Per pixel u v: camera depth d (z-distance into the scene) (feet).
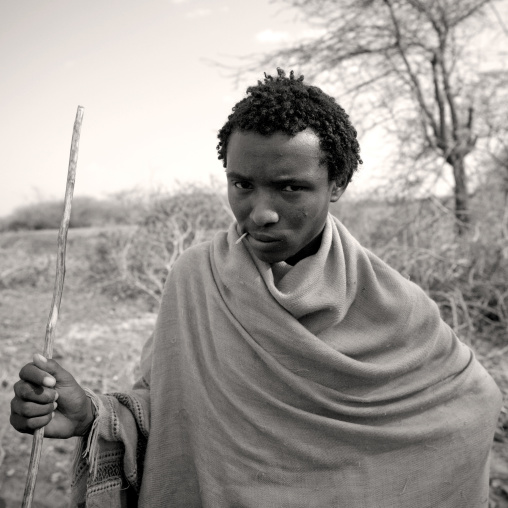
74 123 4.67
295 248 4.80
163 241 29.43
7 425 14.42
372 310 5.47
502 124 26.86
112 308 26.66
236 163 4.57
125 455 5.29
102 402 5.20
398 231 24.34
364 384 5.36
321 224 4.88
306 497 5.22
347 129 4.86
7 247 41.98
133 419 5.46
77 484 5.32
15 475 12.18
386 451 5.39
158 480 5.47
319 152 4.59
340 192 5.10
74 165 4.68
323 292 5.17
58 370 4.71
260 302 5.15
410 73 29.86
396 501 5.35
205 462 5.37
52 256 35.76
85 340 21.81
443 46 29.66
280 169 4.47
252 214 4.62
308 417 5.22
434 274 22.74
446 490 5.53
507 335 19.89
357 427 5.29
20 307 27.20
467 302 21.33
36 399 4.52
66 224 4.67
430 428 5.47
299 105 4.54
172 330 5.77
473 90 28.86
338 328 5.39
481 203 26.30
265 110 4.44
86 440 5.21
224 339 5.37
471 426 5.65
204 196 30.09
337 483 5.27
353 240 5.58
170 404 5.60
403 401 5.48
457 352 5.87
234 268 5.28
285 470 5.25
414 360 5.49
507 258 22.54
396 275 5.65
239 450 5.28
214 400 5.41
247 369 5.28
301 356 5.16
